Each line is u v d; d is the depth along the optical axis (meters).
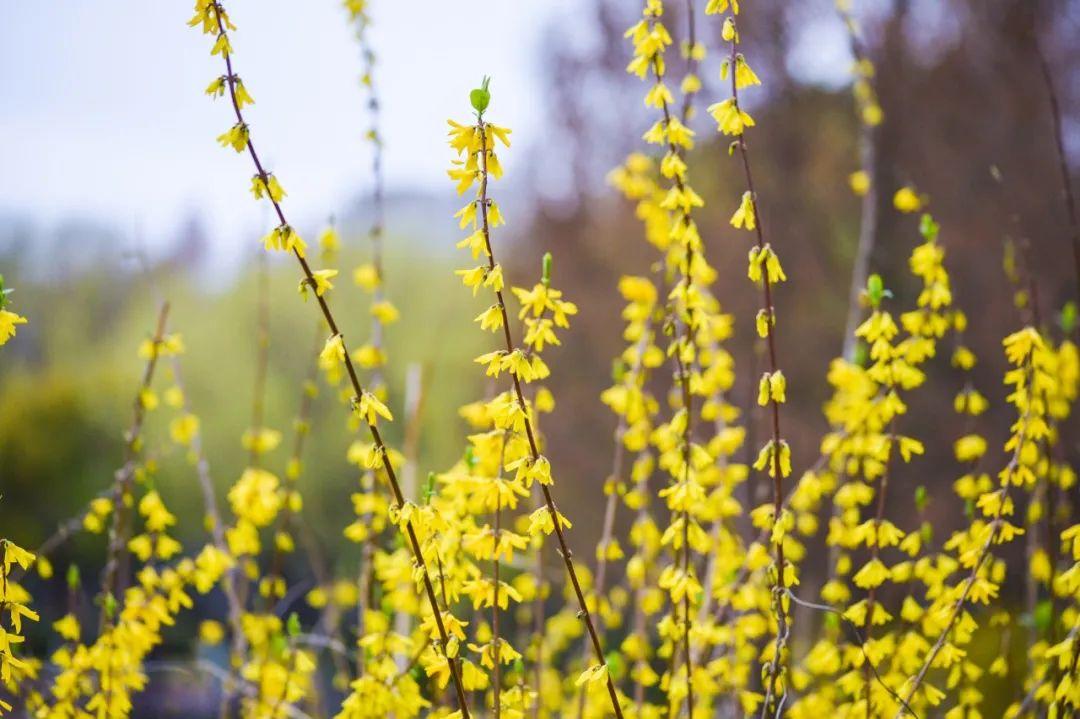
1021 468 1.83
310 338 13.00
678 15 8.26
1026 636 3.11
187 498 10.29
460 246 1.51
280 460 11.14
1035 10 8.55
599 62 12.39
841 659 2.14
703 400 3.19
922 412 8.53
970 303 8.84
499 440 1.75
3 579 1.66
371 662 1.96
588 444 10.57
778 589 1.66
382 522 2.46
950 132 9.63
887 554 3.98
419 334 12.48
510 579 2.85
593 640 1.54
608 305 11.77
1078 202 8.18
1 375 13.02
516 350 1.49
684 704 2.27
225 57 1.53
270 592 2.61
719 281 10.58
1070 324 2.32
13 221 16.03
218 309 13.87
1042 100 8.87
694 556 2.56
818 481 2.31
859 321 2.94
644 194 2.49
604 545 2.31
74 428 11.90
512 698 1.75
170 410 11.14
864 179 3.23
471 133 1.48
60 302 15.00
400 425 10.73
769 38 10.88
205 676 3.16
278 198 1.52
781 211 10.81
